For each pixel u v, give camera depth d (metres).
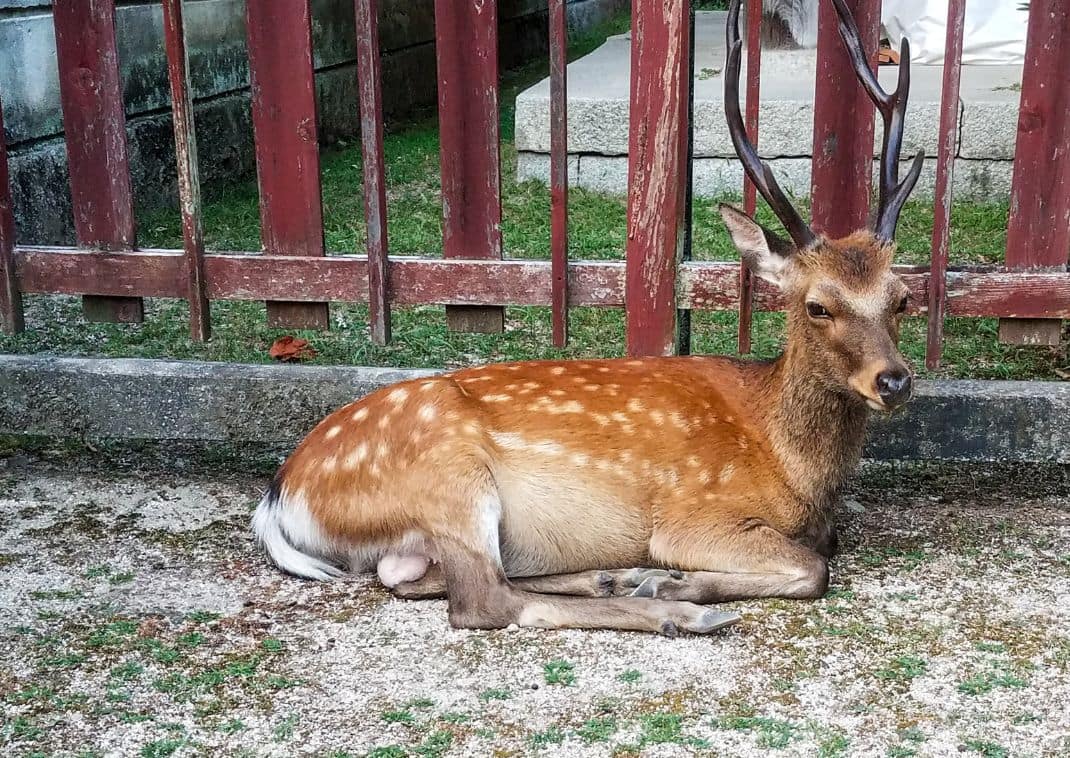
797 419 3.54
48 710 2.97
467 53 4.10
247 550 3.88
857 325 3.32
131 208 4.40
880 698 2.98
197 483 4.43
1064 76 3.88
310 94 4.19
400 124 10.20
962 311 4.11
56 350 5.46
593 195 7.86
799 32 8.51
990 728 2.85
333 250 6.63
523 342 5.67
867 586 3.58
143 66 7.47
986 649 3.20
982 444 4.17
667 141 4.01
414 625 3.39
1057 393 4.11
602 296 4.24
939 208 3.97
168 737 2.86
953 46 3.79
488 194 4.23
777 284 3.57
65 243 7.05
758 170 3.49
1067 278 4.02
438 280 4.30
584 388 3.65
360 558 3.64
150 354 5.43
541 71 12.09
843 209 4.14
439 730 2.86
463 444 3.44
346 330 5.81
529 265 4.24
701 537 3.54
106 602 3.52
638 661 3.16
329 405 4.36
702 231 6.96
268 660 3.20
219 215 7.49
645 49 3.95
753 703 2.96
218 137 8.23
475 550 3.38
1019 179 4.01
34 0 6.68
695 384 3.72
